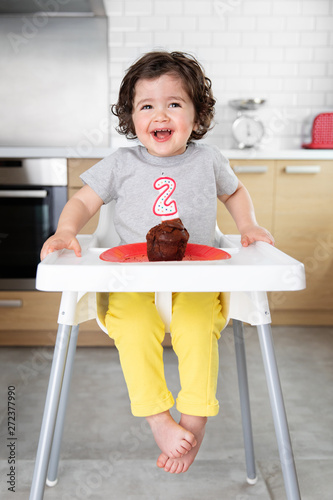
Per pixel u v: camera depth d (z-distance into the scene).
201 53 2.71
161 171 1.09
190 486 1.18
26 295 2.15
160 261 0.81
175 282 0.70
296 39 2.71
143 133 1.06
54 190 2.13
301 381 1.81
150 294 0.95
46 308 2.15
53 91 2.70
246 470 1.21
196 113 1.12
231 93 2.75
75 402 1.63
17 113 2.71
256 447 1.36
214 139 2.76
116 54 2.69
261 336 0.81
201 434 0.86
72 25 2.65
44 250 0.86
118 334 0.89
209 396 0.85
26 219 2.14
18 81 2.69
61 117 2.72
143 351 0.87
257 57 2.72
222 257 0.80
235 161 2.23
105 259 0.78
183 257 0.86
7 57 2.67
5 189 2.12
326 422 1.51
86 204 1.08
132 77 1.06
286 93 2.76
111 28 2.67
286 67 2.73
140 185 1.09
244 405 1.15
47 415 0.82
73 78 2.69
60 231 0.95
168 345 2.14
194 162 1.11
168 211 1.08
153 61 1.05
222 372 1.85
